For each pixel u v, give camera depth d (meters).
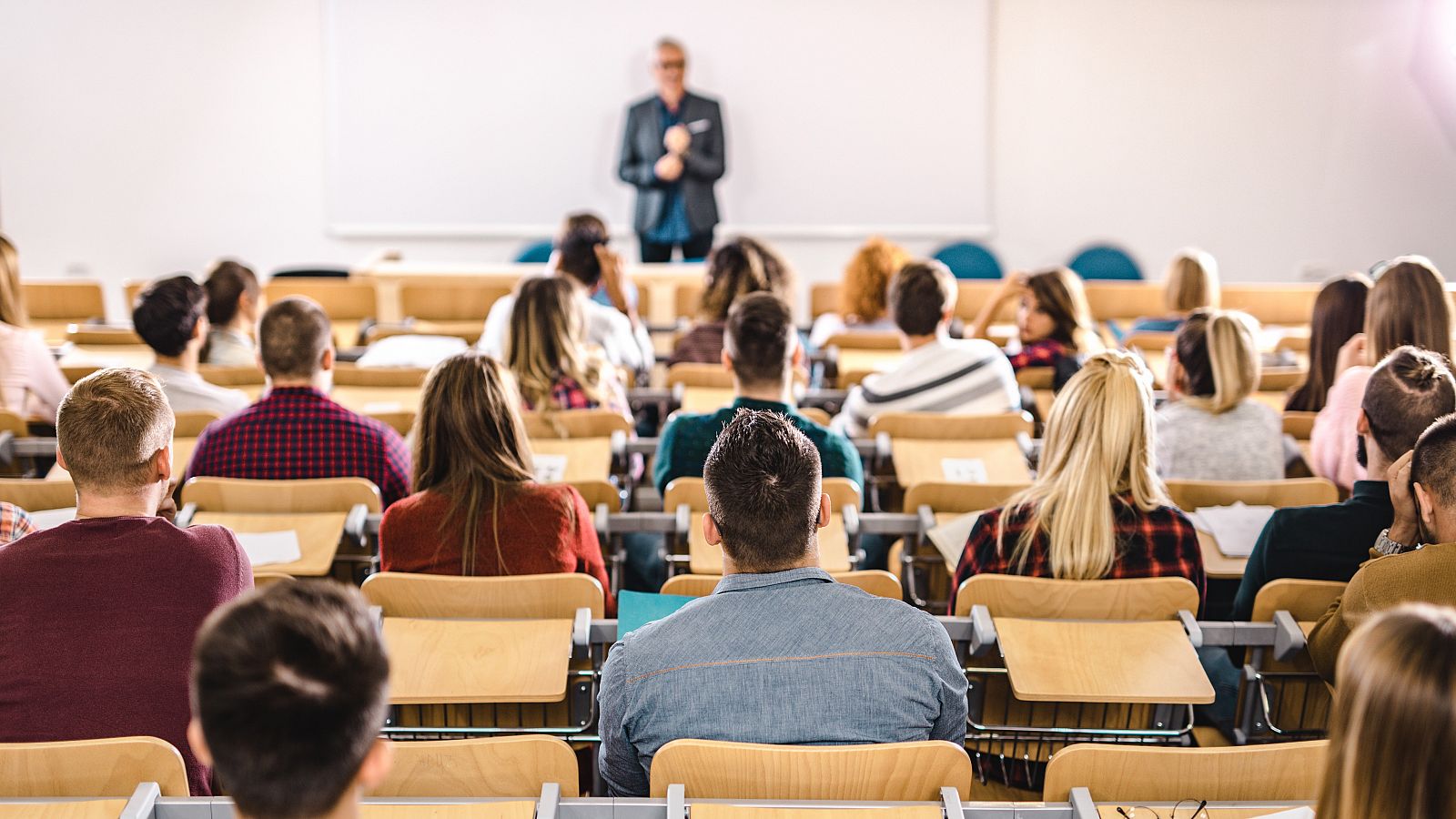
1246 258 7.91
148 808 1.51
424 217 7.79
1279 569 2.34
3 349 3.60
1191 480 2.95
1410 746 1.06
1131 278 7.72
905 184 7.78
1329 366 3.61
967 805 1.55
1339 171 7.74
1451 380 2.24
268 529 2.55
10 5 7.44
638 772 1.72
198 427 3.21
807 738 1.64
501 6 7.49
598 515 2.68
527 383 3.37
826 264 7.90
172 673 1.76
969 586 2.15
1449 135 7.63
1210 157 7.76
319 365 2.90
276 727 1.01
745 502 1.70
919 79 7.62
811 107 7.66
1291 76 7.62
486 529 2.27
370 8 7.47
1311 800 1.59
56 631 1.75
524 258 7.66
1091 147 7.77
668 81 6.93
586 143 7.71
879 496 3.42
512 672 1.94
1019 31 7.60
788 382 3.19
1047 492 2.29
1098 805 1.57
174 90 7.59
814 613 1.68
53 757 1.54
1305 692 2.27
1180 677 1.99
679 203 7.08
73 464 1.88
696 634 1.68
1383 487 2.30
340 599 1.09
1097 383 2.26
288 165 7.72
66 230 7.78
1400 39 7.52
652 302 5.92
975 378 3.47
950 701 1.70
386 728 2.06
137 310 3.29
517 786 1.62
